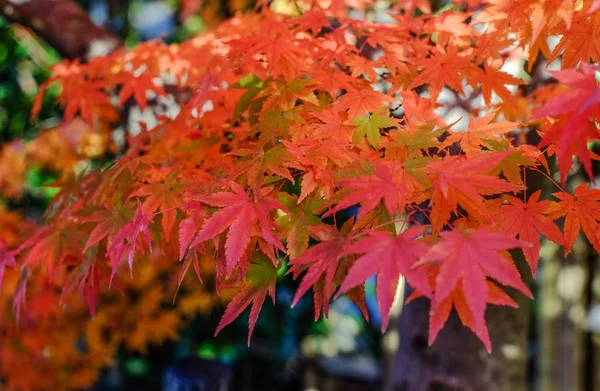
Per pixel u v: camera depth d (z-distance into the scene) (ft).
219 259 1.78
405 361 3.13
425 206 2.09
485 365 2.92
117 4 6.38
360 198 1.57
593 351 4.75
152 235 2.19
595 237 1.84
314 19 2.22
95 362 4.80
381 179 1.60
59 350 4.49
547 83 2.48
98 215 2.06
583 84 1.47
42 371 4.48
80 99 2.90
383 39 2.17
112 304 4.57
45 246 2.16
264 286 1.78
